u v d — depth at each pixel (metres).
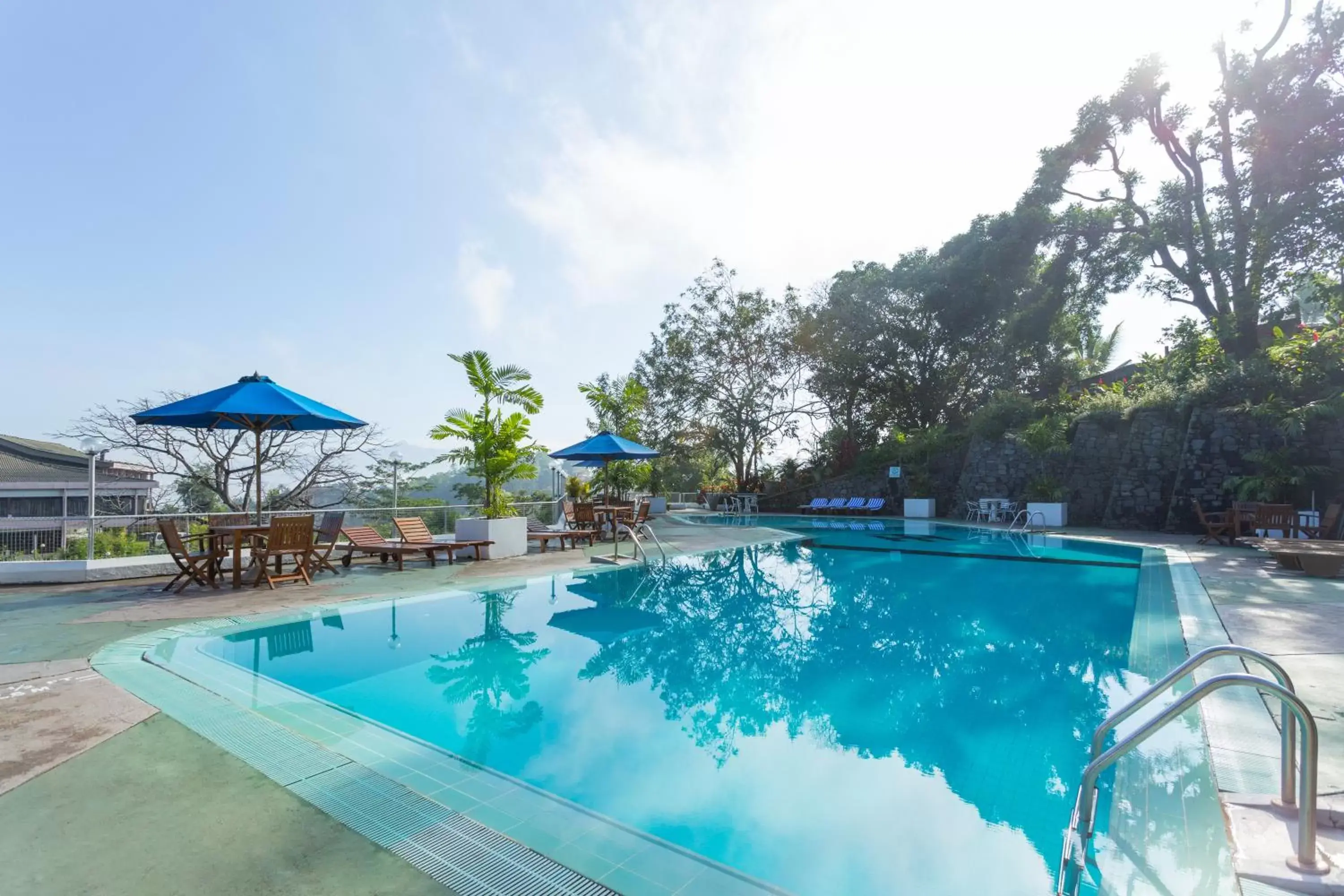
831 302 27.70
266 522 10.83
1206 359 17.73
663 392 29.81
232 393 8.55
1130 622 7.41
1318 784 2.64
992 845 2.89
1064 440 19.28
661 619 7.64
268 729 3.68
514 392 13.27
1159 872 2.33
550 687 5.19
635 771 3.68
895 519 21.98
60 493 18.98
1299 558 9.05
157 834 2.49
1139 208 22.28
